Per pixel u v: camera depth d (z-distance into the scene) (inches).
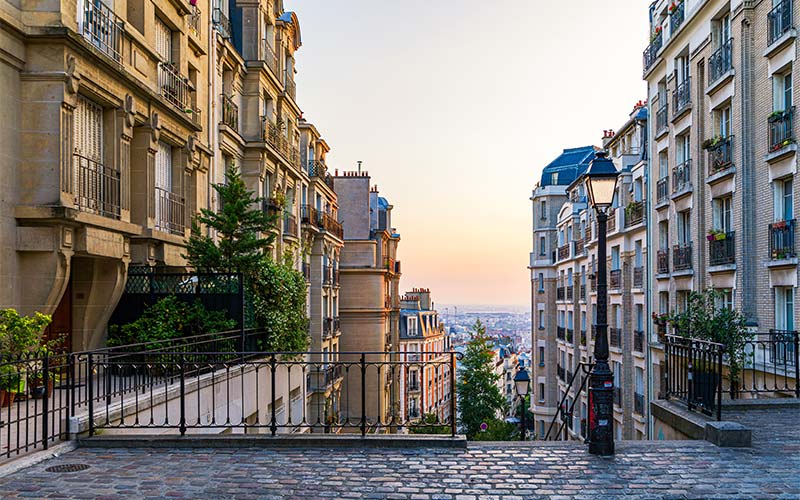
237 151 905.5
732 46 762.8
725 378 695.7
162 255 629.9
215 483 287.1
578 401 1596.9
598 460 325.4
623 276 1229.7
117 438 354.0
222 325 578.2
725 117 815.7
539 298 2068.2
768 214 692.7
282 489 279.0
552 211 2063.2
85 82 492.4
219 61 840.3
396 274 2251.5
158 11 645.3
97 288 549.6
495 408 1973.4
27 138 460.8
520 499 266.5
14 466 304.3
